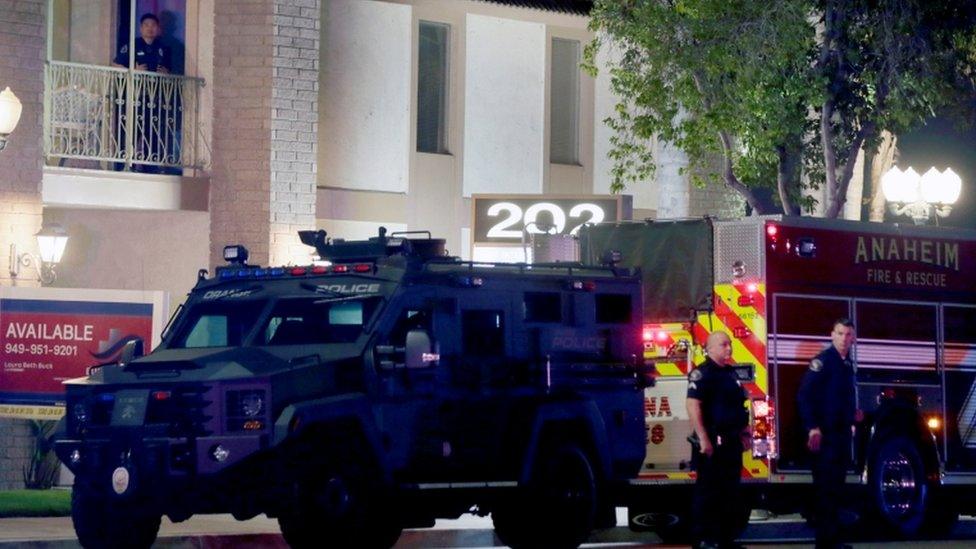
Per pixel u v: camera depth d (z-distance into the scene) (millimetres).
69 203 55344
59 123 55250
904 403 44562
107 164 56969
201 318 37562
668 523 44406
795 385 42125
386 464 34875
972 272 46750
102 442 34906
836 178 58594
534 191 66312
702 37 56344
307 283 36844
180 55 58156
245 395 34094
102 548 36688
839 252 43406
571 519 38188
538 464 37625
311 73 58188
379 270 36344
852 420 39531
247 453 33750
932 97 57875
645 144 66688
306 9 58094
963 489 46812
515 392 37312
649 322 43219
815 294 42719
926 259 45594
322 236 37969
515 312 37656
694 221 42906
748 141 57500
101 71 56250
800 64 56750
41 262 53000
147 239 58312
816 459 39469
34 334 48406
